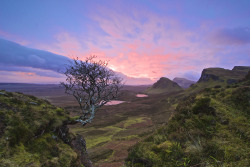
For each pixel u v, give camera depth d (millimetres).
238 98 6242
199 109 6348
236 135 4387
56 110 6113
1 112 3756
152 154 4820
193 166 3756
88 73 5867
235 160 3420
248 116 5129
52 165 3682
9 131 3465
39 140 4219
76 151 5734
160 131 6734
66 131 6086
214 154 3893
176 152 4496
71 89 5969
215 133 4773
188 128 5633
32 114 4648
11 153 3160
